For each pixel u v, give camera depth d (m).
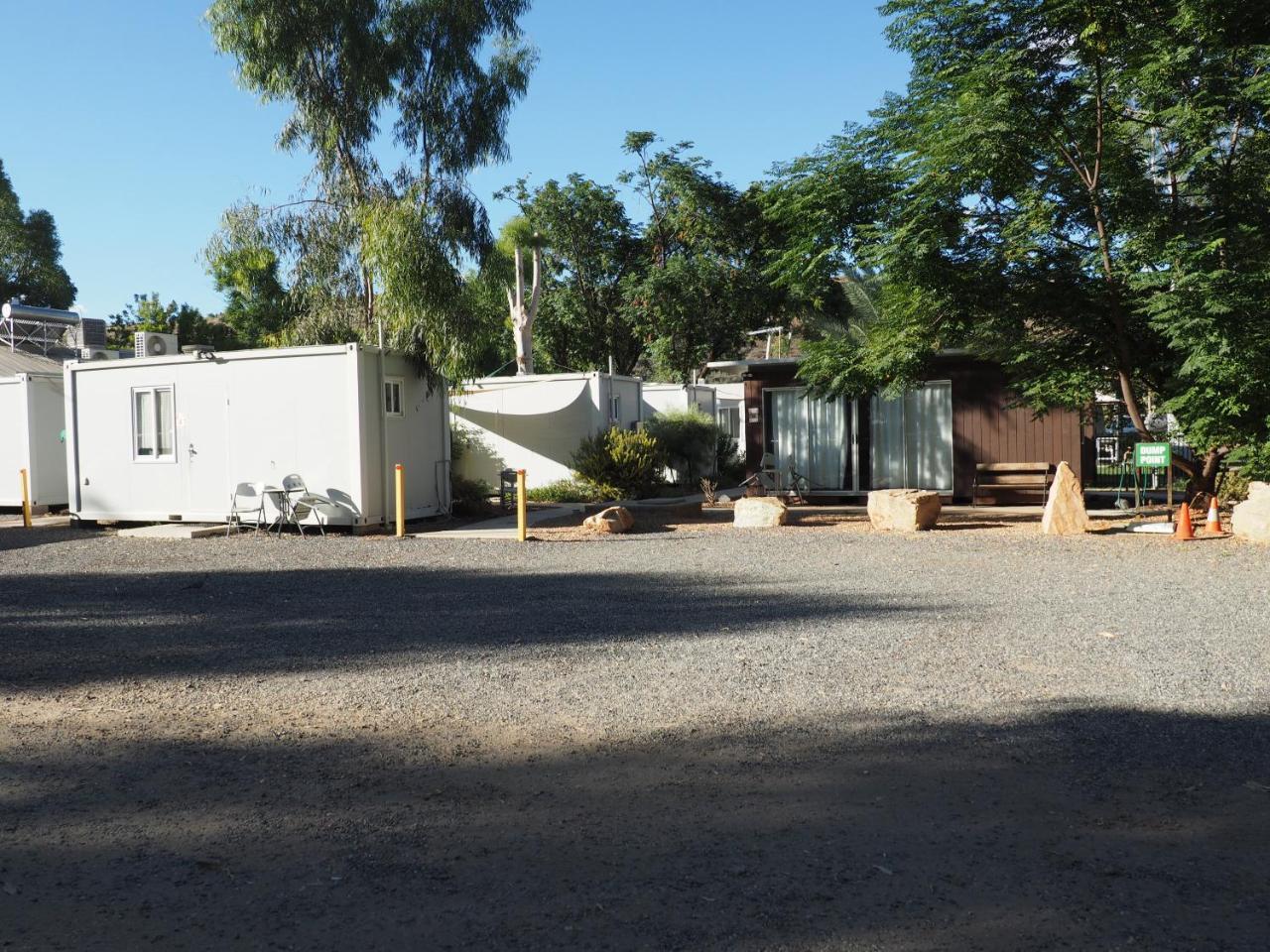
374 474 16.02
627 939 3.04
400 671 6.52
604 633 7.67
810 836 3.78
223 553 13.49
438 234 18.58
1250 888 3.32
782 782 4.35
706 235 39.44
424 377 17.33
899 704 5.54
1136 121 14.12
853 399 18.03
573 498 22.28
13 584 10.86
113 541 15.16
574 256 42.09
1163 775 4.37
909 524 14.76
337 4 20.19
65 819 4.06
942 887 3.35
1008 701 5.57
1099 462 26.28
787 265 16.94
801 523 16.47
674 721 5.27
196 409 16.69
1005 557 11.73
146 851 3.73
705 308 39.09
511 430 24.50
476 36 21.91
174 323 51.22
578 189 42.00
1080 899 3.25
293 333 21.23
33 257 53.19
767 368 20.94
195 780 4.50
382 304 17.58
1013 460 18.92
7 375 21.86
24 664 6.89
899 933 3.05
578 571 11.26
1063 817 3.93
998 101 13.36
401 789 4.35
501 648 7.18
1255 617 7.88
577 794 4.25
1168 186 14.36
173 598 9.77
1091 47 13.45
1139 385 16.34
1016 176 14.52
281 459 16.11
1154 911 3.17
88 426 17.61
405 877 3.49
